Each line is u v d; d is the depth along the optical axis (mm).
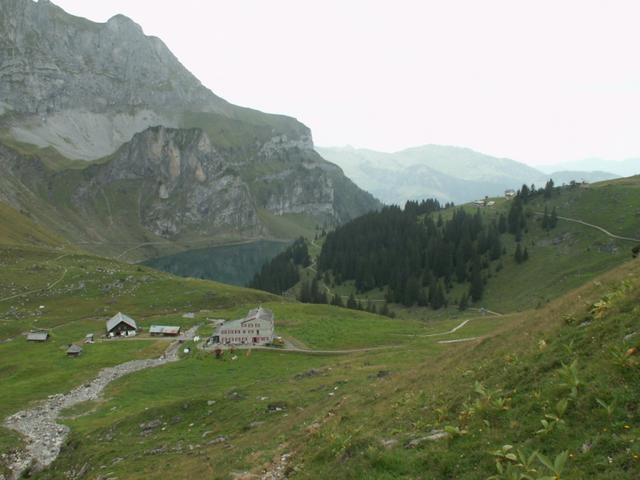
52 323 124000
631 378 16547
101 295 150375
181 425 50656
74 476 43312
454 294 187125
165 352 97562
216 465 32188
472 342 42344
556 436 15828
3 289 146750
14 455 51156
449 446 18719
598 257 166750
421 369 41562
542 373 21344
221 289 165375
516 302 162625
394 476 18062
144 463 40094
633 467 12898
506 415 19078
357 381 52688
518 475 14195
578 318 25422
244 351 90938
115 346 102875
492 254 198000
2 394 73750
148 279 169500
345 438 25344
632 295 23156
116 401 67375
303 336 101438
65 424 60094
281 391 54938
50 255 194750
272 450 31203
